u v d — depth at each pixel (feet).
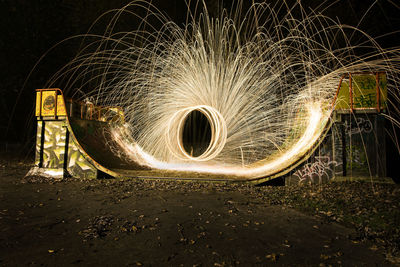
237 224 10.91
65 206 13.34
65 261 7.81
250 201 14.38
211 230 10.25
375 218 11.37
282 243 9.09
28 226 10.58
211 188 17.42
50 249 8.58
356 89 18.48
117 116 33.14
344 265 7.64
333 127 18.76
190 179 19.19
